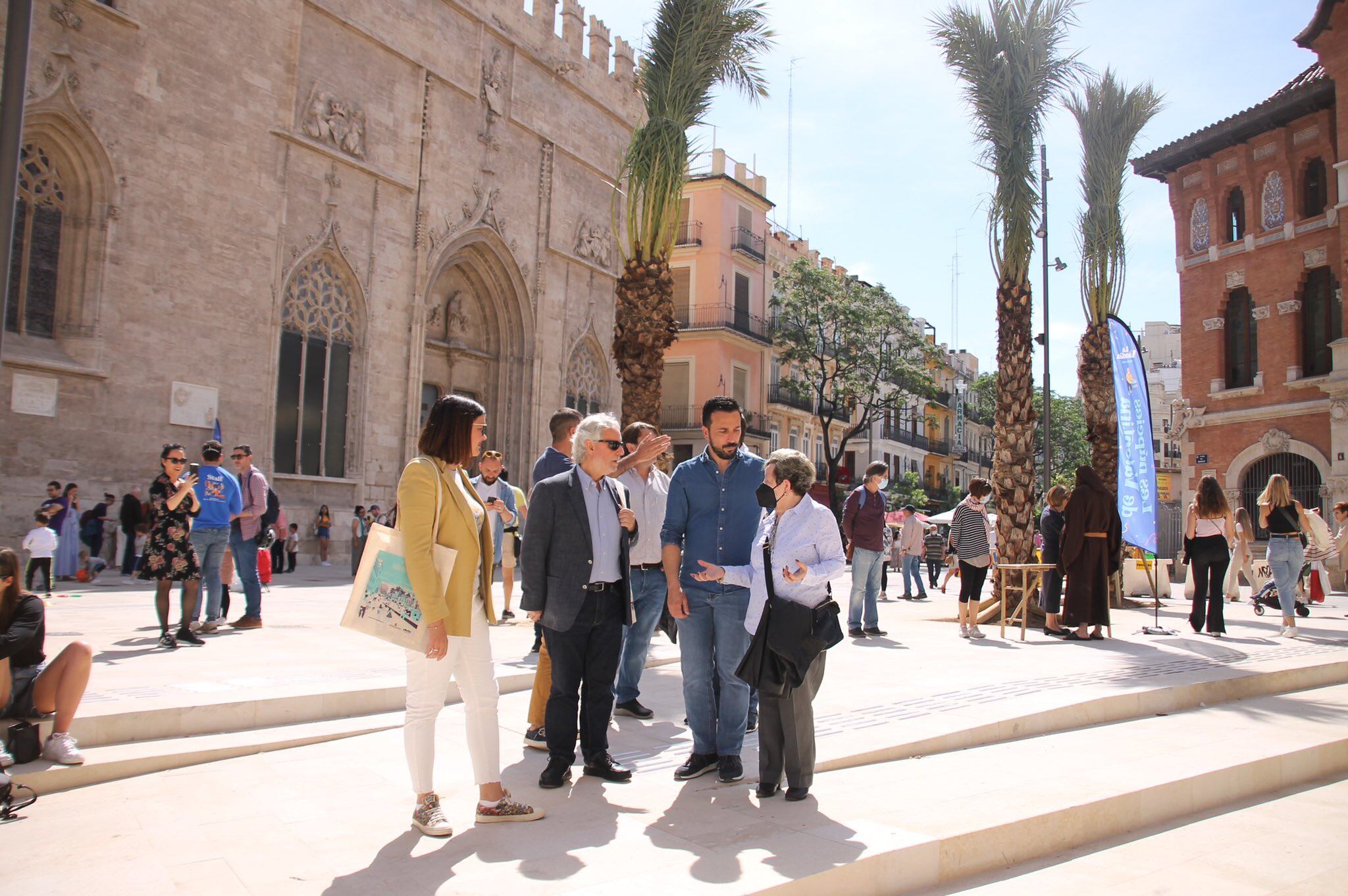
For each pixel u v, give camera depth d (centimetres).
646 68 1226
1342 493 2333
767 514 473
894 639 1073
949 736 569
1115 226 1791
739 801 453
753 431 4191
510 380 2816
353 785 474
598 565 496
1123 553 1736
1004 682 746
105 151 1734
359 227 2262
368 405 2278
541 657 562
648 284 1202
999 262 1359
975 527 1086
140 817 421
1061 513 1159
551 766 479
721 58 1200
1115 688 714
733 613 500
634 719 644
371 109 2302
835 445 5225
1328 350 2491
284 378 2111
